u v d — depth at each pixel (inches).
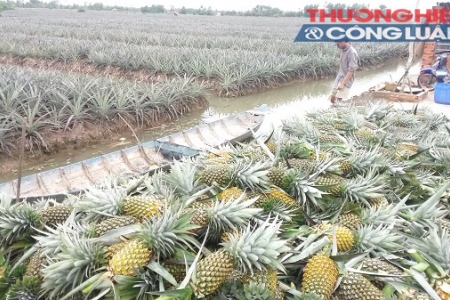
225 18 2965.1
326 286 71.4
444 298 73.0
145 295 68.8
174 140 249.6
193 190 97.0
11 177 257.0
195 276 67.1
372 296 71.4
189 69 531.8
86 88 341.1
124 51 595.2
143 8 3654.0
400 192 117.2
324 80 661.9
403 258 84.1
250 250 70.9
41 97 314.5
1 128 264.7
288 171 105.5
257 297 64.8
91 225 80.8
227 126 292.2
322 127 173.3
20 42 738.2
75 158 290.7
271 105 484.7
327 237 81.4
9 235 82.4
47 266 71.6
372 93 410.0
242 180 100.3
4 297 73.7
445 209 110.4
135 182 100.0
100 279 67.7
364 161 123.9
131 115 347.9
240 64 544.4
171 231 74.3
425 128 177.6
